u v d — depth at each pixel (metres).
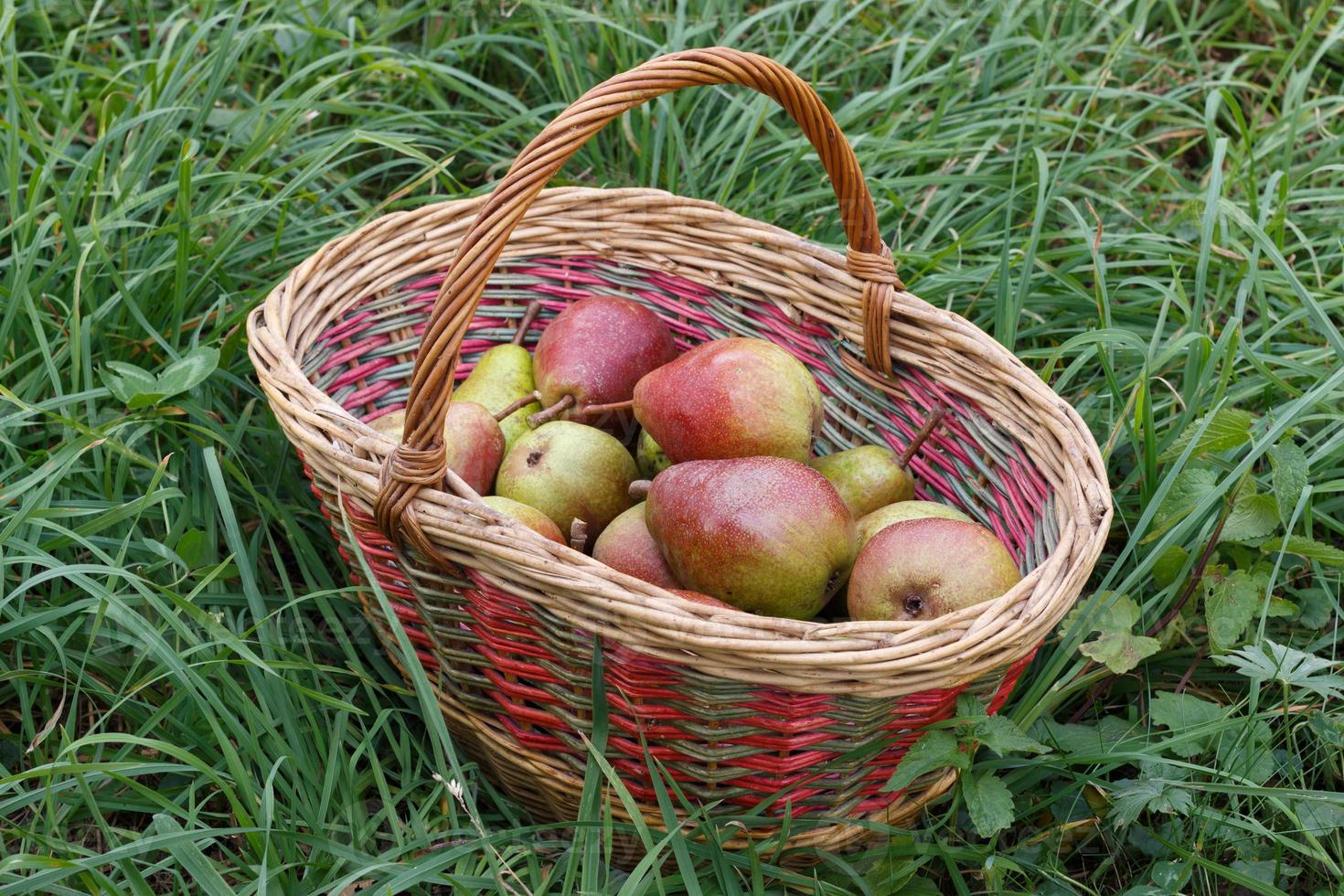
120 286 2.21
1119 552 2.22
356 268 2.15
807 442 1.89
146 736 1.81
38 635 1.86
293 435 1.73
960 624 1.46
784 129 3.02
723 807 1.63
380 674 1.99
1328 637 1.99
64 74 2.78
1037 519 1.82
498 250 1.48
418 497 1.54
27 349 2.26
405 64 2.75
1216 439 1.95
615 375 2.12
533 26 3.11
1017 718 1.86
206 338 2.32
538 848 1.69
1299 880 1.77
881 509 1.86
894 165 2.88
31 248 2.14
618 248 2.31
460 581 1.57
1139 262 2.54
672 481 1.74
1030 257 2.36
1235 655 1.82
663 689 1.48
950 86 3.04
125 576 1.75
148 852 1.69
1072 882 1.70
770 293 2.18
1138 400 2.15
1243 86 3.09
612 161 2.94
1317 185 2.99
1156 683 2.05
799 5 3.12
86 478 2.12
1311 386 2.33
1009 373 1.87
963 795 1.67
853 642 1.42
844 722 1.50
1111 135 3.06
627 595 1.43
